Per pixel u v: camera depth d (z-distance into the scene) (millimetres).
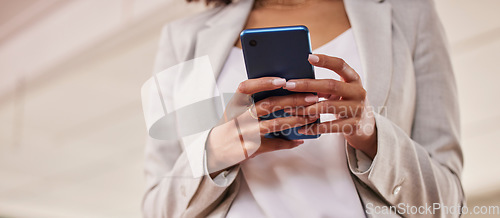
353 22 861
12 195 9555
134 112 6258
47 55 4965
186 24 1003
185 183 754
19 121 6500
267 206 736
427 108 838
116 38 4527
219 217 761
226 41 890
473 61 4887
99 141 7270
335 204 732
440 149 811
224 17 956
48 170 8383
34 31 5004
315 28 899
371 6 891
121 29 4355
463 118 6090
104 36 4508
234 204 776
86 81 5430
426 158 737
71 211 10555
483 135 6629
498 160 7246
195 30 969
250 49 699
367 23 857
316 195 735
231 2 1043
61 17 4750
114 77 5387
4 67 5508
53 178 8766
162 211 796
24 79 5402
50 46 4934
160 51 999
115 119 6484
